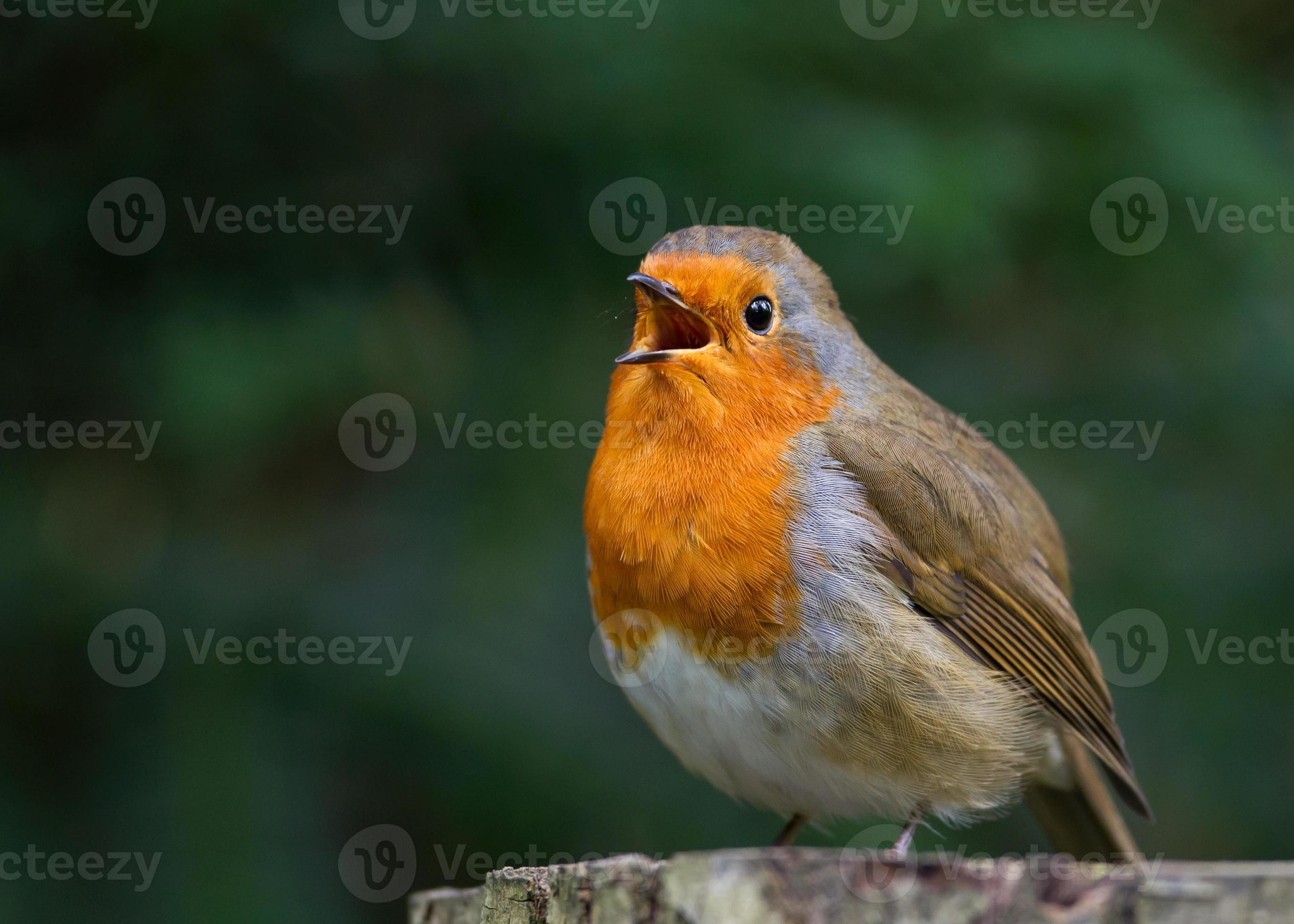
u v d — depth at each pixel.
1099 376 12.22
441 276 10.51
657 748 10.42
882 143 10.34
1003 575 7.78
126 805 9.60
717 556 6.93
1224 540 11.77
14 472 10.32
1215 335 11.51
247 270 10.18
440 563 10.59
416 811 10.11
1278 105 12.00
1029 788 8.41
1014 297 11.95
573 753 10.16
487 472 10.72
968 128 10.87
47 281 10.05
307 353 9.89
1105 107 10.94
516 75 10.11
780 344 7.35
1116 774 8.34
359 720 10.00
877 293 11.16
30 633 9.95
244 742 9.72
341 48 9.86
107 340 10.19
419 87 10.33
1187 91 11.10
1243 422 11.77
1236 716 11.52
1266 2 12.04
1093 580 11.62
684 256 7.25
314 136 10.34
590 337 10.82
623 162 10.30
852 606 6.96
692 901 5.01
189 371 9.53
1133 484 12.02
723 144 10.23
